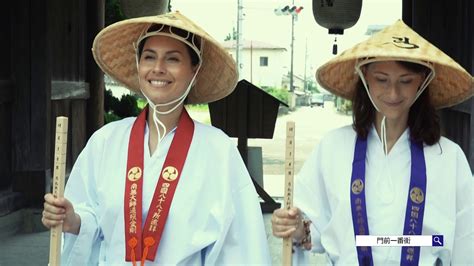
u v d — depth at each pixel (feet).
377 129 8.31
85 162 8.59
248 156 25.29
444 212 7.96
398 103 7.91
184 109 8.45
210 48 8.59
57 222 7.84
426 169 8.02
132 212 7.96
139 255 7.87
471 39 18.20
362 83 8.43
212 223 8.01
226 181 8.12
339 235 8.18
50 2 23.17
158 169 8.15
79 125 27.68
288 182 7.89
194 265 8.05
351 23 21.94
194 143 8.23
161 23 7.82
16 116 22.26
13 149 22.27
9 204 21.08
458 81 8.43
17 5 22.18
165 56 8.05
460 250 8.14
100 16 28.58
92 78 28.68
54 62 24.12
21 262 17.80
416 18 25.00
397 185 8.10
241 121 24.70
